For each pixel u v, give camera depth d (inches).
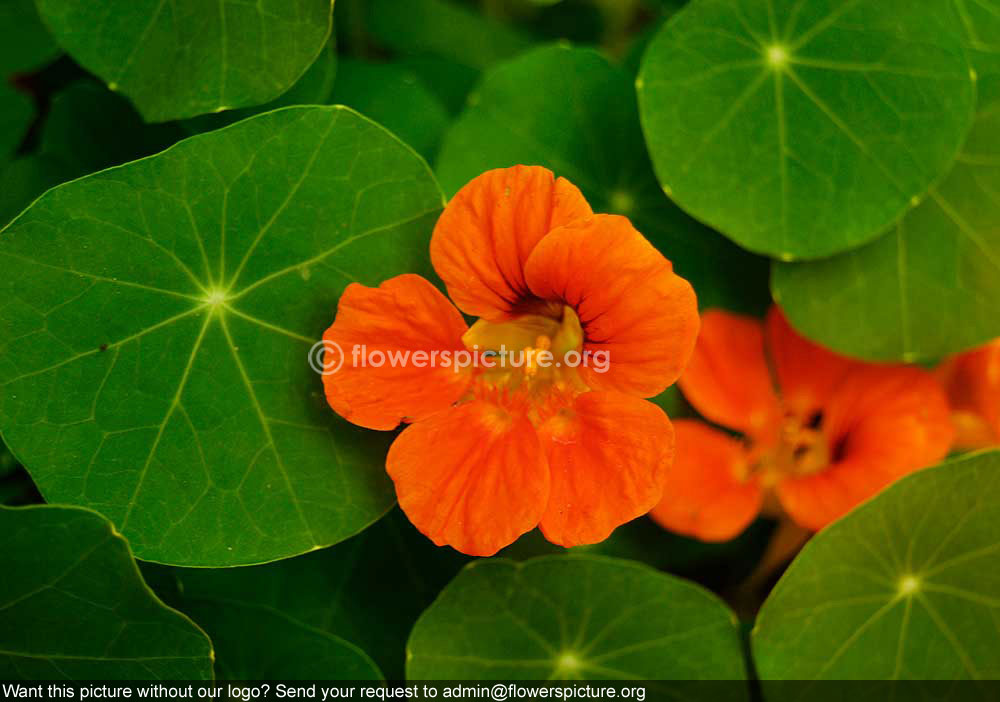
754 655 19.4
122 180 18.7
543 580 19.4
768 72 19.6
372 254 19.0
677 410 20.4
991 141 19.7
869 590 19.5
